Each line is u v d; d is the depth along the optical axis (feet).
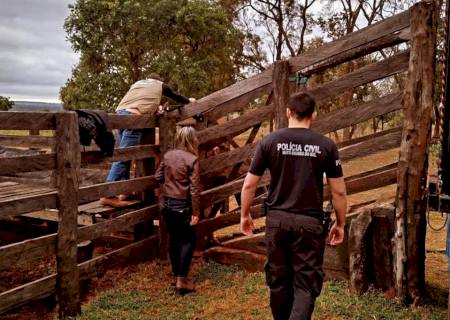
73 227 13.87
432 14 13.78
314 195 9.86
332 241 10.77
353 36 15.43
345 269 15.84
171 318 13.44
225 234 23.84
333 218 16.14
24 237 20.44
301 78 16.63
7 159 11.65
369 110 15.56
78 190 14.08
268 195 10.36
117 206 17.93
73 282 13.92
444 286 15.94
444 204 9.25
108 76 68.80
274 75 16.93
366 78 15.57
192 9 68.23
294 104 10.27
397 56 14.92
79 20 68.13
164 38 69.92
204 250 19.54
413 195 14.14
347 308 13.82
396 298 14.46
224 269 17.88
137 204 18.49
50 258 20.01
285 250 10.11
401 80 50.34
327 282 15.92
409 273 14.26
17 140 14.46
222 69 82.07
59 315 13.58
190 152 16.05
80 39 68.95
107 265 16.24
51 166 13.16
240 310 14.06
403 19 14.44
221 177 20.77
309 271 9.81
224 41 73.82
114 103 69.05
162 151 18.80
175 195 15.64
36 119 12.56
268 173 17.40
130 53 70.38
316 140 9.89
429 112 13.94
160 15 67.31
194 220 15.46
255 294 15.30
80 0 67.82
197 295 15.39
